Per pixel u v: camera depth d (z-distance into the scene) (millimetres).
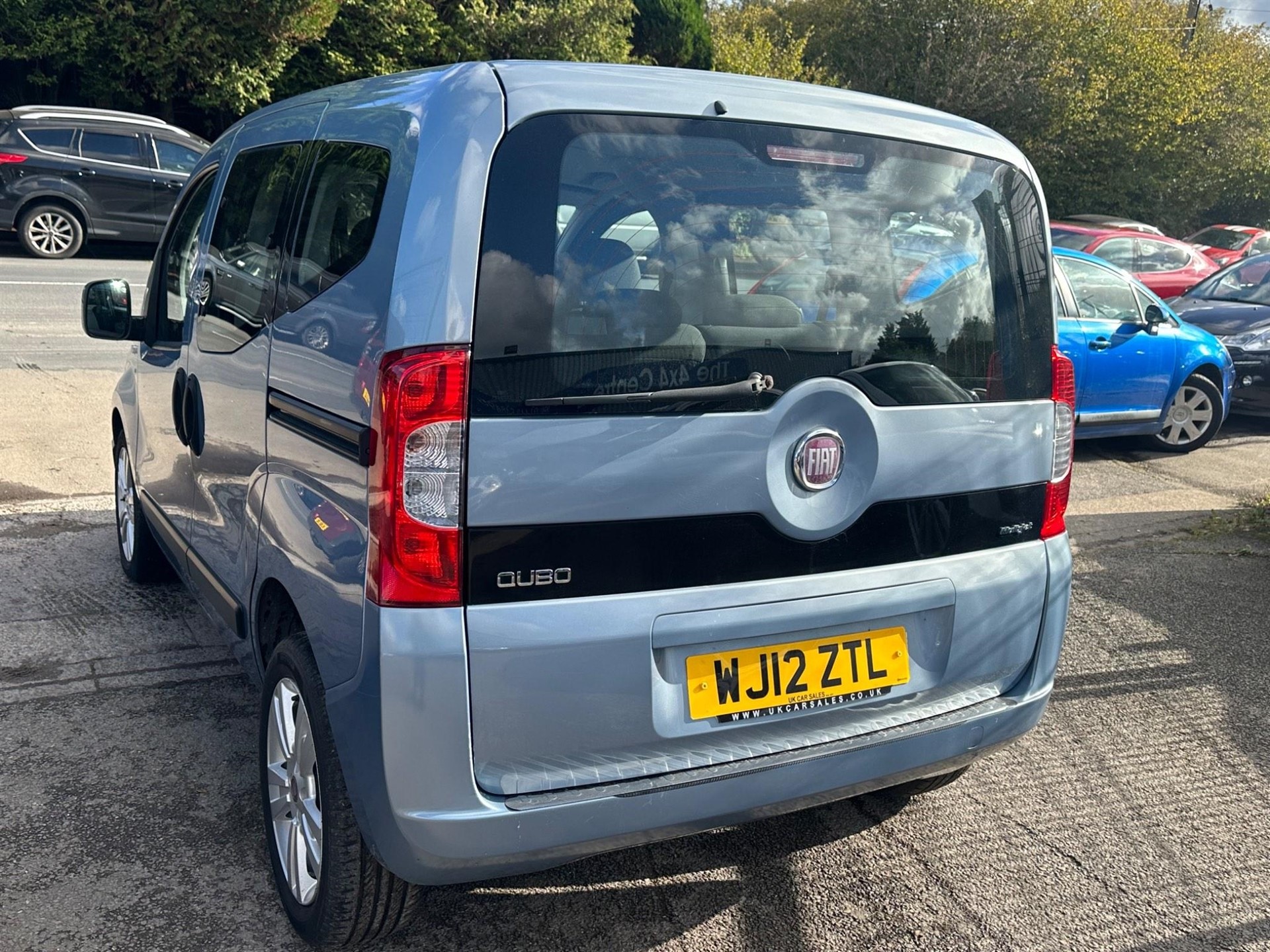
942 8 30375
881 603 2463
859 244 2408
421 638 2025
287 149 2947
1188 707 4043
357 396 2133
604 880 2871
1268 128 32750
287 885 2566
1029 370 2703
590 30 21406
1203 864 3055
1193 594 5191
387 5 19672
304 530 2367
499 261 2029
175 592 4633
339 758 2188
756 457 2258
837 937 2676
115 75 18234
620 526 2141
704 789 2250
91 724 3514
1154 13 31016
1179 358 8086
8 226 14328
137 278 13336
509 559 2061
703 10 30531
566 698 2125
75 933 2529
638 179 2164
